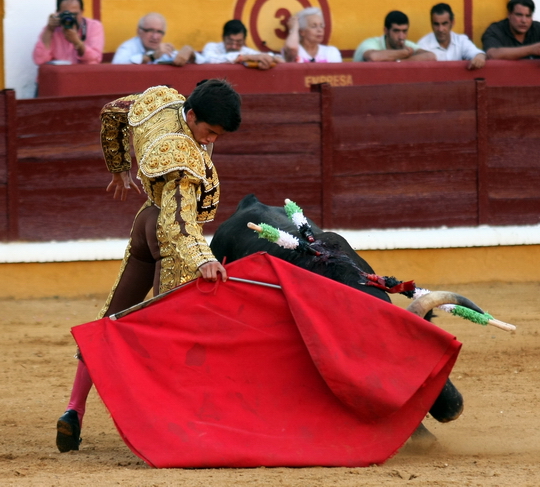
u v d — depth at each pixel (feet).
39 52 84.38
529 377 52.44
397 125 83.92
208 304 32.94
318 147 83.05
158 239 34.35
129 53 85.66
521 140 86.07
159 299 33.09
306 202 83.05
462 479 29.45
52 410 45.24
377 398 30.94
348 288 32.37
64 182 79.56
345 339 31.68
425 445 36.60
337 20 93.50
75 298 79.82
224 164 81.56
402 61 88.94
